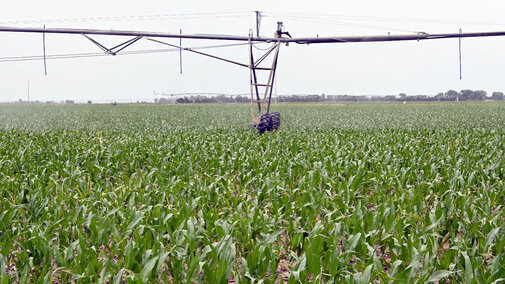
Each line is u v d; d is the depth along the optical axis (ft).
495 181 32.58
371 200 29.32
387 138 65.36
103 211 24.00
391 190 34.88
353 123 121.39
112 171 38.58
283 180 33.81
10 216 23.84
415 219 23.76
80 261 17.42
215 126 109.09
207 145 57.52
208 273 16.07
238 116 156.97
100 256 19.79
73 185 33.01
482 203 26.12
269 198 29.07
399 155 44.73
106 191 29.73
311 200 26.27
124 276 18.22
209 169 37.06
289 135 71.15
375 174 34.58
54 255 19.33
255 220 21.91
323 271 17.44
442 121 126.11
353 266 17.69
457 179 32.12
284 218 24.76
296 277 15.23
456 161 41.52
